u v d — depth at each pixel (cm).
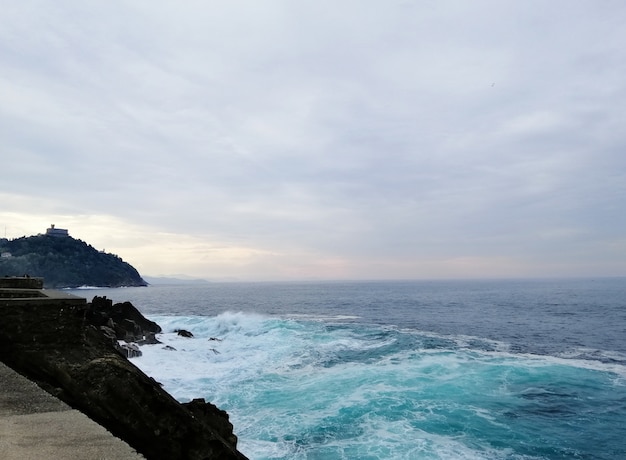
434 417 1345
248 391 1658
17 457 284
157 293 14225
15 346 509
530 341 3058
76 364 530
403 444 1145
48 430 337
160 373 1923
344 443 1155
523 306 6469
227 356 2381
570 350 2684
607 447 1177
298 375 1911
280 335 3120
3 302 507
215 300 9444
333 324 3978
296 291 14275
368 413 1370
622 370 2005
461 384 1705
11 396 402
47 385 504
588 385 1736
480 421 1327
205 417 741
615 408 1474
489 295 9838
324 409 1424
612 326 3962
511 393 1617
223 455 609
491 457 1100
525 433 1252
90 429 343
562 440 1212
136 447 546
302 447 1136
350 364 2116
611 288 13312
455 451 1116
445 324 4169
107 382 536
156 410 558
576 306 6372
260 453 1105
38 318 524
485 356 2306
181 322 4150
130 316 3219
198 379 1841
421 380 1755
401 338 2941
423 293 11269
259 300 9188
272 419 1344
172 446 566
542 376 1852
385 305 7019
